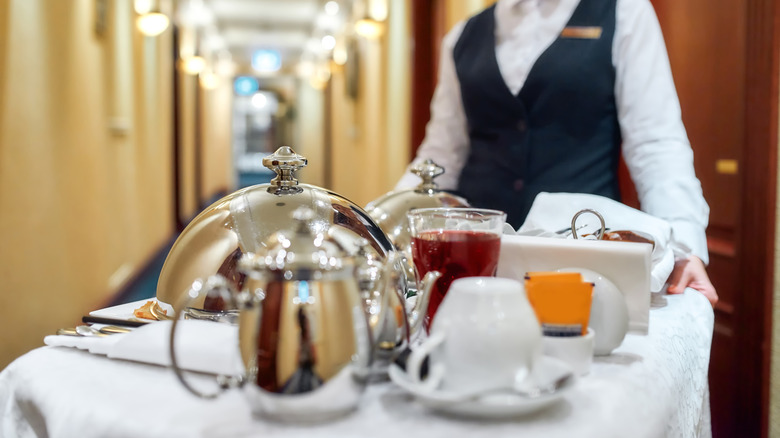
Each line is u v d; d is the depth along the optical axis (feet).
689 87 7.10
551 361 2.05
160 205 23.84
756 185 6.00
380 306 2.16
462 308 1.90
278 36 46.11
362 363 1.87
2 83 7.82
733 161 6.37
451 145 5.82
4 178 7.84
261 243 2.65
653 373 2.32
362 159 27.81
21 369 2.40
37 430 2.27
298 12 37.40
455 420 1.84
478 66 5.27
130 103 17.25
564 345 2.16
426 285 2.30
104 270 13.73
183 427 1.79
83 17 12.03
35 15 9.16
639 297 2.60
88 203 12.33
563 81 4.89
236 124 78.43
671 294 3.43
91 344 2.44
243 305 1.84
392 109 19.04
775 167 5.81
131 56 17.48
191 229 2.87
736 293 6.36
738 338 6.33
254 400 1.82
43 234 9.45
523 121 5.12
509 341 1.84
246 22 40.60
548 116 5.05
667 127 4.37
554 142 5.07
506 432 1.76
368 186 25.40
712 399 6.89
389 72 19.71
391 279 2.23
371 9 23.82
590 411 1.90
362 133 27.86
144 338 2.32
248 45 50.57
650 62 4.59
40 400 2.16
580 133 5.03
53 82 10.05
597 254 2.62
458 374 1.87
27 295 8.68
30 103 8.91
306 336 1.78
